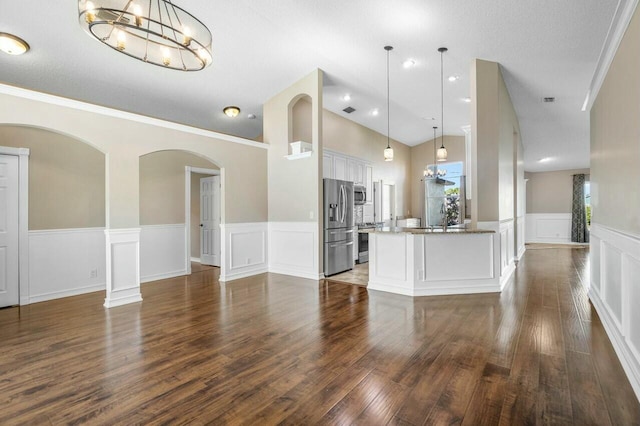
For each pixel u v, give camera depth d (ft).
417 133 28.96
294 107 20.24
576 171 34.71
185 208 19.52
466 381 6.91
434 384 6.82
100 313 11.88
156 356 8.29
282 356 8.22
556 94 17.11
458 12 11.14
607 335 9.32
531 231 36.78
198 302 13.24
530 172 36.70
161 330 10.11
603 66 10.03
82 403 6.26
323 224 18.06
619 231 8.31
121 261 13.08
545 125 22.71
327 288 15.39
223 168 17.31
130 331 10.07
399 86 18.35
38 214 13.61
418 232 13.67
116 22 8.19
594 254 12.39
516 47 13.03
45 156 13.85
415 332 9.71
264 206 19.61
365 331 9.85
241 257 18.19
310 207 17.78
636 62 7.06
